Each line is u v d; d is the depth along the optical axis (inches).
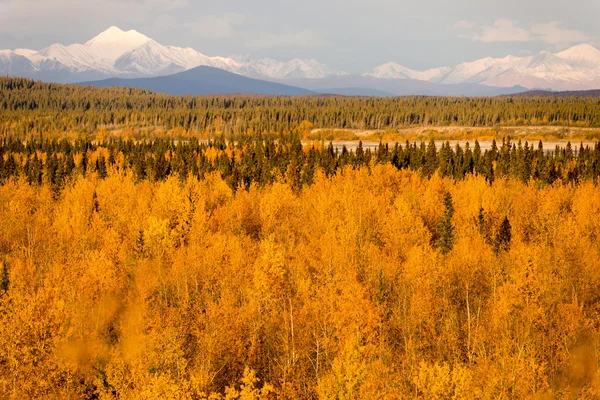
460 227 3393.2
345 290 2070.6
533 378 1728.6
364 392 1630.2
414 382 1681.8
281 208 3796.8
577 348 2003.0
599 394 1749.5
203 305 2358.5
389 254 2901.1
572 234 2871.6
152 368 1786.4
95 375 1897.1
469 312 2247.8
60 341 1929.1
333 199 3784.5
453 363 1945.1
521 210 3934.5
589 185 4468.5
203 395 1679.4
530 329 2016.5
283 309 2178.9
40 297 1980.8
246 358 2020.2
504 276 2556.6
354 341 1710.1
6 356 1797.5
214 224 3587.6
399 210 3297.2
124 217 3678.6
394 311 2203.5
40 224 3565.5
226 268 2576.3
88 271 2427.4
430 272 2418.8
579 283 2556.6
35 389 1784.0
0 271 2345.0
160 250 2886.3
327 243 2768.2
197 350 1974.7
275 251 2498.8
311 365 1948.8
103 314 2273.6
